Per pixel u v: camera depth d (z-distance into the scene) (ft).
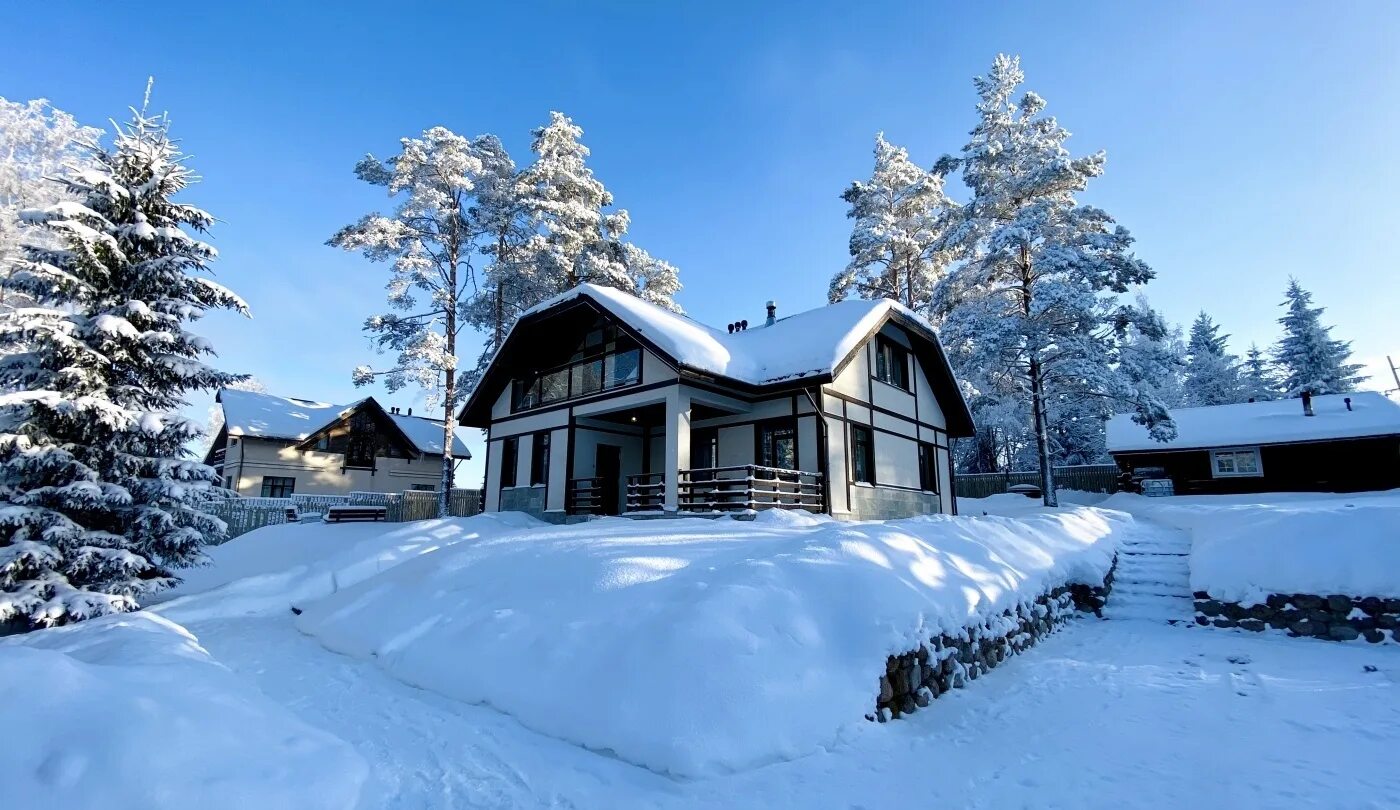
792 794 12.30
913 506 57.00
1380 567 24.93
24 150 75.36
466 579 24.68
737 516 39.22
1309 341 131.54
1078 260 65.98
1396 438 71.82
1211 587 28.35
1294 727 15.74
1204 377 140.15
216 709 10.89
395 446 102.73
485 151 79.66
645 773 13.20
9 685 9.21
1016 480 94.84
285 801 9.23
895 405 57.31
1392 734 15.08
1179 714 16.90
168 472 31.65
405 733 15.31
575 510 52.75
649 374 48.11
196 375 32.17
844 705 15.38
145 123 34.35
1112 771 13.38
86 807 7.86
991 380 84.17
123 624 18.75
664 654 15.49
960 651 20.24
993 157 76.69
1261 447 78.54
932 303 84.69
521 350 60.13
